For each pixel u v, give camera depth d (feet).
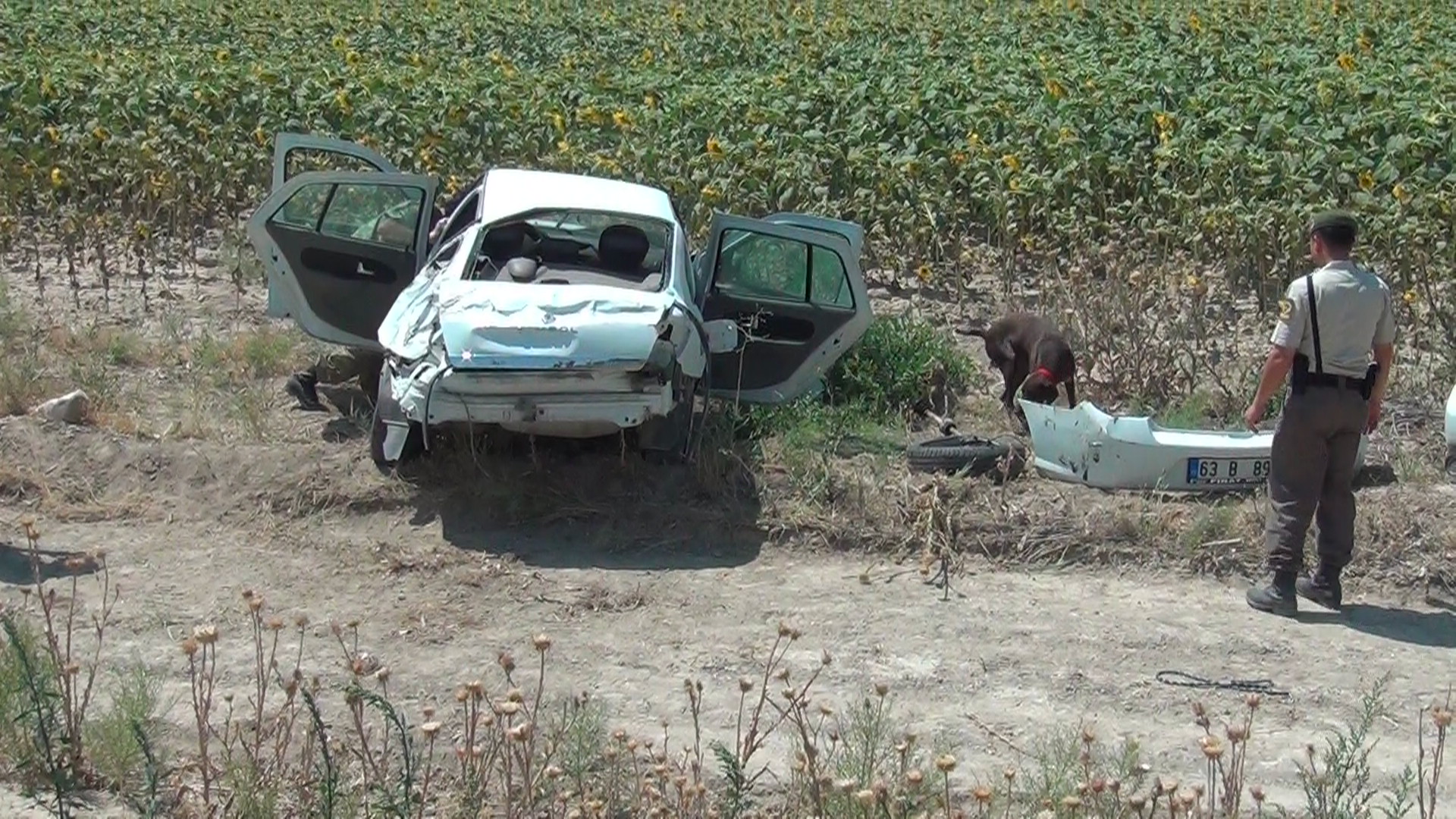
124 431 29.19
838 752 18.85
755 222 29.94
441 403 25.49
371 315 31.22
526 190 29.73
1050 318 35.83
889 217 41.70
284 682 19.33
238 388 32.32
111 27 73.41
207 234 46.14
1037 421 28.43
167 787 17.58
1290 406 23.82
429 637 22.50
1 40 68.03
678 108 48.55
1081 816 16.51
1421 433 31.22
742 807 17.04
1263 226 39.42
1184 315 37.99
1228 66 55.31
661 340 26.08
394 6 84.48
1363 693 21.65
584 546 26.09
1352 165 41.57
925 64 61.11
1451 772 19.47
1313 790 17.81
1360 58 59.26
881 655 22.36
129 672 20.61
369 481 27.17
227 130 47.24
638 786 17.37
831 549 26.27
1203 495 27.53
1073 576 25.70
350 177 30.48
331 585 24.23
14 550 24.89
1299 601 24.89
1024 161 44.21
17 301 38.42
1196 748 19.89
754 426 29.76
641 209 29.71
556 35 74.64
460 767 18.26
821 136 45.01
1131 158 44.06
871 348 33.04
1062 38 68.59
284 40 70.33
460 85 51.44
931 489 26.58
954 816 16.47
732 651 22.35
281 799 17.16
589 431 26.13
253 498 26.91
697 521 26.58
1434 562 25.54
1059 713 20.80
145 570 24.49
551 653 22.08
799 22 77.41
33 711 17.20
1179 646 23.00
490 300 26.07
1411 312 35.70
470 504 26.81
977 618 23.80
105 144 46.06
